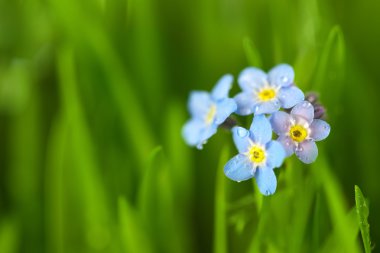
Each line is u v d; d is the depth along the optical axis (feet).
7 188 0.58
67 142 0.49
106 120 0.54
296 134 0.35
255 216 0.47
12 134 0.58
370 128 0.53
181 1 0.61
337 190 0.41
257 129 0.35
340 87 0.45
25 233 0.54
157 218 0.49
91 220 0.50
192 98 0.44
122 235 0.46
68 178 0.50
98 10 0.55
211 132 0.37
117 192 0.53
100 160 0.54
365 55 0.57
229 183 0.46
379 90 0.57
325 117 0.37
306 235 0.43
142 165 0.52
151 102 0.56
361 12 0.58
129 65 0.56
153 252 0.49
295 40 0.52
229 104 0.36
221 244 0.43
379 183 0.52
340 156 0.51
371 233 0.50
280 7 0.52
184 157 0.53
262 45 0.56
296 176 0.40
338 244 0.42
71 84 0.49
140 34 0.55
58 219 0.51
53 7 0.53
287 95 0.36
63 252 0.51
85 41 0.53
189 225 0.55
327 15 0.50
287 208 0.41
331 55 0.44
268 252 0.41
